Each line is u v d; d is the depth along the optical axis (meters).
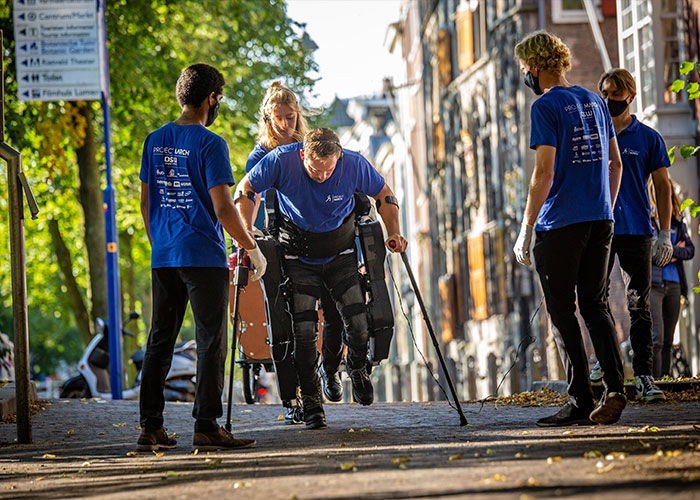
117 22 30.70
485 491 4.66
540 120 7.80
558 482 4.76
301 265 8.78
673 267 11.97
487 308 37.97
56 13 20.50
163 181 7.88
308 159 8.37
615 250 9.95
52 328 62.72
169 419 10.88
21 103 28.91
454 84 41.97
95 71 20.61
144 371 7.99
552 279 7.83
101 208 28.83
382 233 8.86
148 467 6.89
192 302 7.82
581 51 31.59
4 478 6.99
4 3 28.67
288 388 9.02
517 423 8.64
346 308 8.81
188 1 32.38
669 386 10.68
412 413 10.27
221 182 7.77
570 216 7.77
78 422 11.05
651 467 5.03
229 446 7.84
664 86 22.17
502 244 35.72
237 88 34.56
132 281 41.34
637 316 10.02
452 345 44.34
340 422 9.62
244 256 9.04
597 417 7.71
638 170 9.91
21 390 9.37
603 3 31.48
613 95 9.89
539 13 32.81
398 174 59.28
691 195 21.23
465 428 8.45
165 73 31.91
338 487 5.19
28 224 36.78
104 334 21.84
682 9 21.14
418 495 4.72
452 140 43.16
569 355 7.89
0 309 61.94
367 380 9.09
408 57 55.75
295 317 8.77
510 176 34.75
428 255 49.72
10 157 9.15
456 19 41.09
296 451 7.30
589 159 7.82
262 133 9.77
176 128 7.93
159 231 7.89
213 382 7.81
